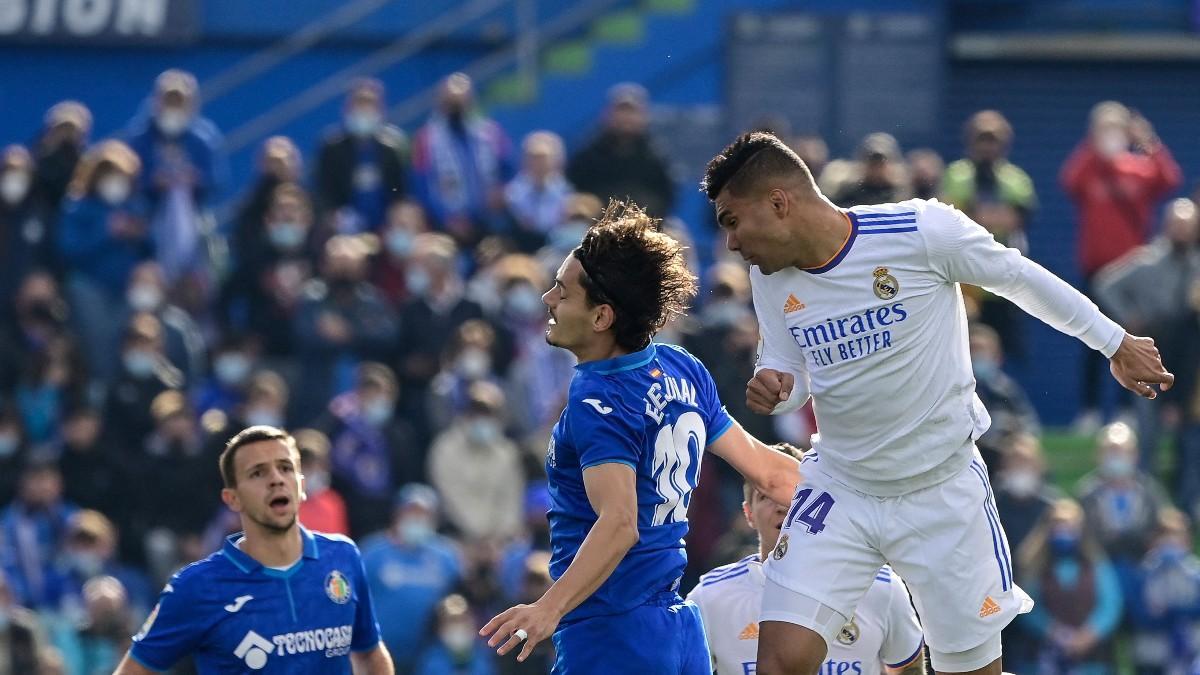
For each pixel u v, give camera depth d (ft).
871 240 60.08
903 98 198.49
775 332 62.28
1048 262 198.90
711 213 170.30
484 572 127.24
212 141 159.12
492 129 162.81
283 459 72.23
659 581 59.62
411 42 198.90
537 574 118.01
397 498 135.33
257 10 197.77
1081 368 180.65
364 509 133.39
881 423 61.21
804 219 59.82
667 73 198.90
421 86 199.52
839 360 60.85
